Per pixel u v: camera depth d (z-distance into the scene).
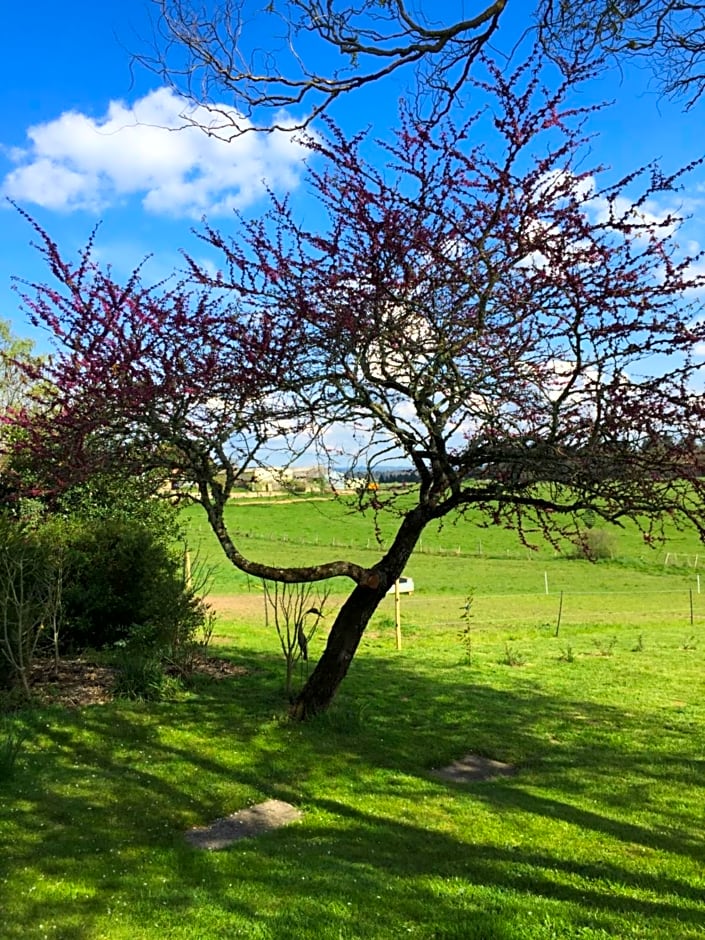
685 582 29.81
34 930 3.17
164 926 3.25
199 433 5.23
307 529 37.66
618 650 12.66
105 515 10.08
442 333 4.76
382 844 4.33
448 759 6.17
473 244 4.53
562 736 7.07
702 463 4.41
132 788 4.99
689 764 6.28
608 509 5.08
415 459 5.95
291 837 4.38
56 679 7.64
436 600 24.48
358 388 5.02
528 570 32.94
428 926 3.29
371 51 4.25
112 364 4.66
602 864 4.15
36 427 5.09
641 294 4.25
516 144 4.22
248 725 6.51
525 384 4.84
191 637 8.62
